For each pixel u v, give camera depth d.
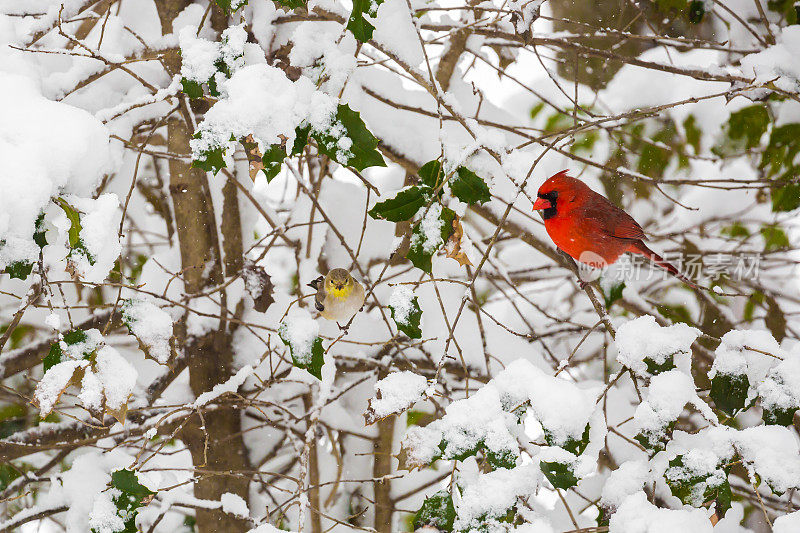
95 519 5.95
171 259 9.98
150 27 10.03
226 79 5.96
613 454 8.93
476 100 10.11
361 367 9.57
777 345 5.93
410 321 5.88
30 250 5.63
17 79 6.08
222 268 9.86
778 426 5.55
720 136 11.30
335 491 9.48
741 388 5.89
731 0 9.98
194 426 9.65
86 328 9.74
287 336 5.95
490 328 9.66
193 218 9.48
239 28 6.02
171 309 9.42
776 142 9.49
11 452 8.49
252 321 9.80
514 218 8.88
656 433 5.69
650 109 6.35
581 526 9.14
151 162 11.86
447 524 5.50
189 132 7.78
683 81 11.41
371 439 10.22
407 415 10.95
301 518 5.99
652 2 10.66
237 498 8.83
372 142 5.93
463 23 9.09
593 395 5.79
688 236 11.77
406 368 9.38
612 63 11.73
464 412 5.49
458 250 6.04
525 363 5.69
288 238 10.14
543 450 5.46
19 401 10.77
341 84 6.26
